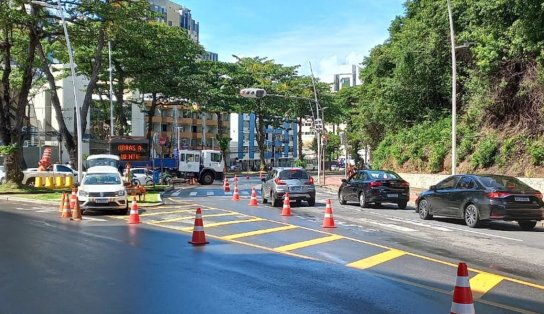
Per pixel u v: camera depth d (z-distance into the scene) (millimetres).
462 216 16109
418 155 36188
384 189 21328
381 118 44219
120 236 13359
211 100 58938
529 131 26766
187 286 7977
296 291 7684
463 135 32062
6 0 28000
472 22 29094
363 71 54375
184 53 48875
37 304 7004
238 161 121125
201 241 12094
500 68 27359
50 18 30375
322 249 11438
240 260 10102
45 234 13602
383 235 13719
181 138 98625
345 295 7484
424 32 37344
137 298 7285
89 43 34562
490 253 11227
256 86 68062
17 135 30344
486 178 15992
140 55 43875
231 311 6648
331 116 76562
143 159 37812
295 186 22078
